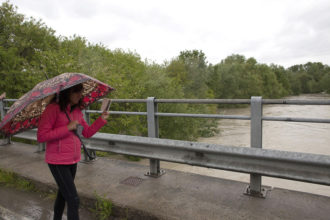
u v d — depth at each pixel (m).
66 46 15.13
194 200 3.19
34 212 3.40
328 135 20.58
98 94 2.94
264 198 3.14
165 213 2.92
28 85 11.91
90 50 16.59
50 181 4.01
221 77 64.69
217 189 3.46
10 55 11.93
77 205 2.53
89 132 2.71
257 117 3.00
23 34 13.77
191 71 39.69
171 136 19.66
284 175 2.67
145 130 15.91
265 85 82.75
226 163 3.02
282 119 2.85
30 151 5.84
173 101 3.66
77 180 3.97
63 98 2.46
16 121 2.40
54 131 2.35
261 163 2.80
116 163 4.71
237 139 21.17
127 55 21.56
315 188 10.52
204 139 21.55
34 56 13.54
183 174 4.05
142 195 3.39
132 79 18.27
